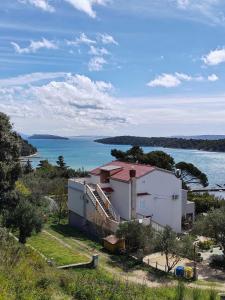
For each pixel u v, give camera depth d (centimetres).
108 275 3073
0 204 3888
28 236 3738
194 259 3497
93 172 5262
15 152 4075
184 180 7706
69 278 1912
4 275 1605
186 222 5091
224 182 12069
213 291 2180
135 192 4550
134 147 7981
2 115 4047
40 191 5725
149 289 2225
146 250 3650
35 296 1484
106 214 4400
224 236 3600
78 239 4338
